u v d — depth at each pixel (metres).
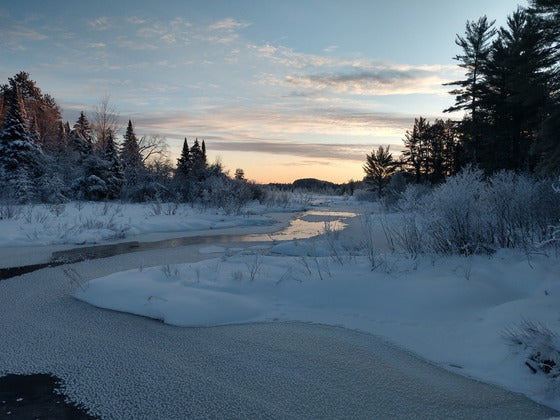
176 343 5.37
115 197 32.84
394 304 6.42
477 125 25.95
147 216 21.34
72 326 5.95
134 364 4.73
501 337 4.85
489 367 4.54
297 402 3.93
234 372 4.55
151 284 7.52
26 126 30.08
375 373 4.53
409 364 4.75
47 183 27.44
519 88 16.20
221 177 32.53
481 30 27.00
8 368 4.61
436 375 4.48
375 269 7.95
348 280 7.38
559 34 15.36
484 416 3.71
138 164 41.66
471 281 6.79
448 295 6.37
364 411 3.78
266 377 4.44
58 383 4.29
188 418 3.64
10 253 12.01
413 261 8.30
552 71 15.56
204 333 5.73
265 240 15.78
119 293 7.20
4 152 28.66
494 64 24.81
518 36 23.80
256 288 7.42
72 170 32.84
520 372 4.32
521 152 25.55
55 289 7.91
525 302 5.71
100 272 9.51
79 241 14.12
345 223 22.95
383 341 5.38
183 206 27.94
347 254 10.27
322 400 3.97
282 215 29.83
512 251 8.27
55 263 10.59
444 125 42.69
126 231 16.75
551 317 5.14
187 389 4.16
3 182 26.48
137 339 5.49
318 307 6.66
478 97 26.22
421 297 6.44
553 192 9.29
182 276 8.09
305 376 4.46
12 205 20.33
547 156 13.34
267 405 3.87
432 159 43.19
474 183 9.52
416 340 5.32
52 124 46.62
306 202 42.72
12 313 6.48
